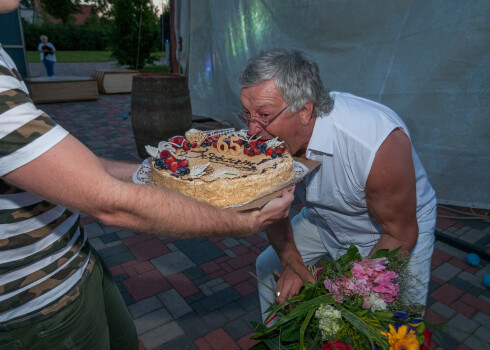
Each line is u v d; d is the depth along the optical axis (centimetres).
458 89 429
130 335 178
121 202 89
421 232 182
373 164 150
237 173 171
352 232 196
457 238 400
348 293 126
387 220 161
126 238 392
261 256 221
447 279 337
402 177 150
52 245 115
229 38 727
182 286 323
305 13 562
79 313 127
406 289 141
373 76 498
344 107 163
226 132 246
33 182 84
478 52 406
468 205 462
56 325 121
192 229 107
